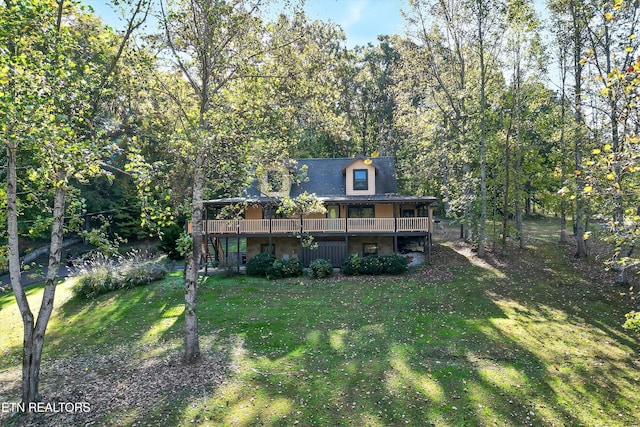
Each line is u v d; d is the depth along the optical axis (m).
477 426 8.41
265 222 24.75
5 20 7.48
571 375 10.68
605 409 9.06
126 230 36.41
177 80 12.38
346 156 45.47
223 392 9.86
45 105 7.93
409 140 37.06
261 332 14.37
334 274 23.28
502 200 30.31
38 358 9.37
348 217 26.64
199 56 11.64
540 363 11.44
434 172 33.00
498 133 26.11
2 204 9.66
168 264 27.28
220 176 12.77
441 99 30.42
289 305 17.64
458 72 28.77
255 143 11.67
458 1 25.14
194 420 8.64
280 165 13.01
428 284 20.30
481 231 25.48
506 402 9.34
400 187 44.31
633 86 7.73
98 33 10.11
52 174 8.50
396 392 9.82
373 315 16.00
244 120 11.80
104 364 12.04
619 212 12.94
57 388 10.30
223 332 14.46
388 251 26.55
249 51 11.91
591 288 18.64
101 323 16.38
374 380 10.46
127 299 19.42
